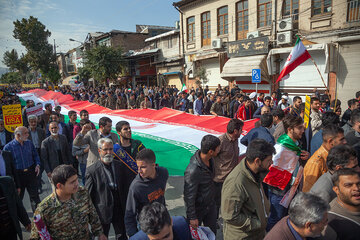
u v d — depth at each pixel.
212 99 12.77
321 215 1.56
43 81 53.97
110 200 3.11
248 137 4.08
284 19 13.91
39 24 43.75
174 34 24.17
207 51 20.06
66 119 8.77
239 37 17.73
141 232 1.77
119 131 3.80
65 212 2.41
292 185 3.07
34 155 4.60
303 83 14.12
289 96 14.77
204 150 2.79
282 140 2.97
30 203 5.01
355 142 3.51
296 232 1.68
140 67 29.67
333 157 2.44
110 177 3.12
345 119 5.99
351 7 12.05
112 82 33.69
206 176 2.88
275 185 2.97
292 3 14.34
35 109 7.22
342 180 1.92
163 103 14.12
